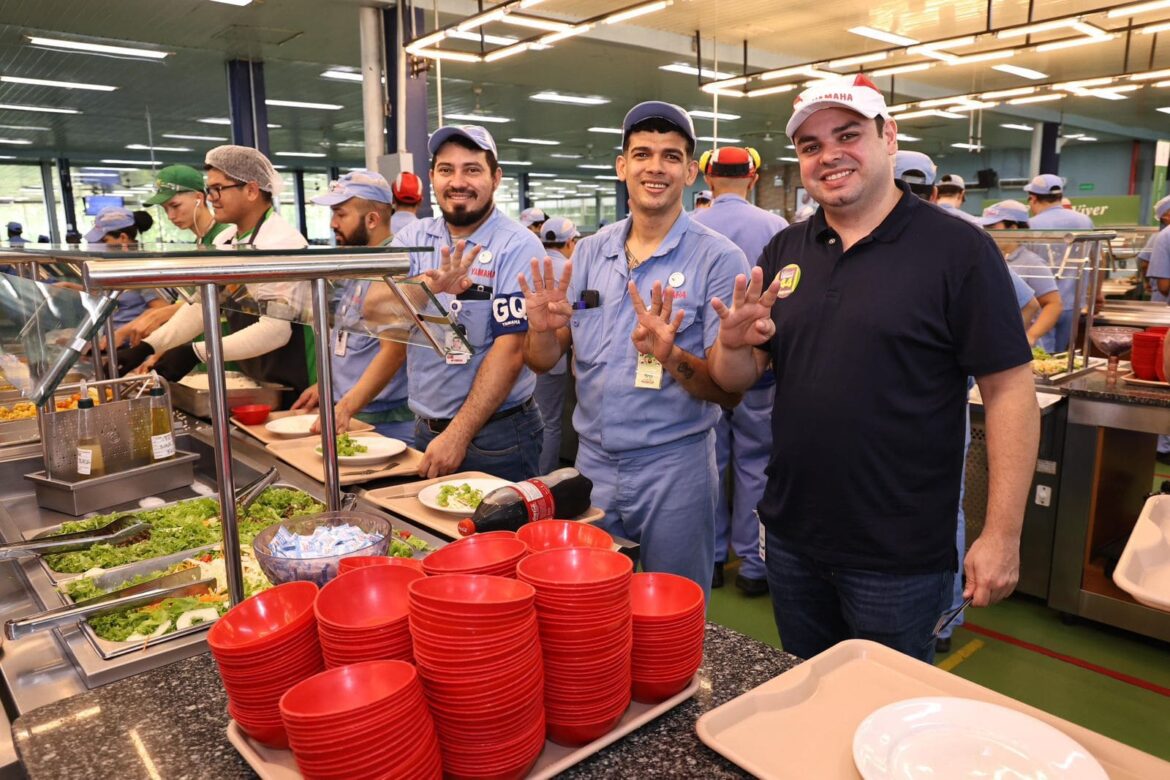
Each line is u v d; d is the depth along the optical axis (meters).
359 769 0.68
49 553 1.52
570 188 21.50
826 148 1.37
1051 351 4.58
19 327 1.47
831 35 8.68
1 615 1.33
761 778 0.78
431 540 1.55
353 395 2.60
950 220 1.37
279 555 1.13
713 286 2.03
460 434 2.12
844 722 0.88
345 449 2.15
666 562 2.12
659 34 8.48
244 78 8.53
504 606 0.75
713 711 0.88
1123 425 2.75
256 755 0.84
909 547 1.41
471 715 0.75
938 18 8.07
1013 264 3.67
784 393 1.53
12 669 1.11
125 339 2.87
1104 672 2.71
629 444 2.06
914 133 15.80
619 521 2.16
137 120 11.50
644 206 2.01
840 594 1.51
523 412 2.44
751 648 1.08
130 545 1.57
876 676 0.98
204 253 1.08
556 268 4.60
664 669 0.91
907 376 1.37
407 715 0.71
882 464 1.40
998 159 18.91
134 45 7.66
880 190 1.40
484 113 12.66
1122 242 5.55
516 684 0.76
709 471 2.13
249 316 2.65
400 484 1.98
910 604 1.43
